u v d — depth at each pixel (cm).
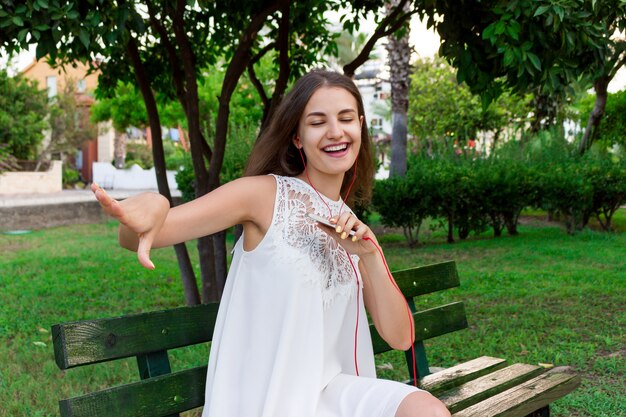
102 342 199
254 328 206
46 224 1495
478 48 402
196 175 538
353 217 206
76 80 2905
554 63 406
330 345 217
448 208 1124
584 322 566
